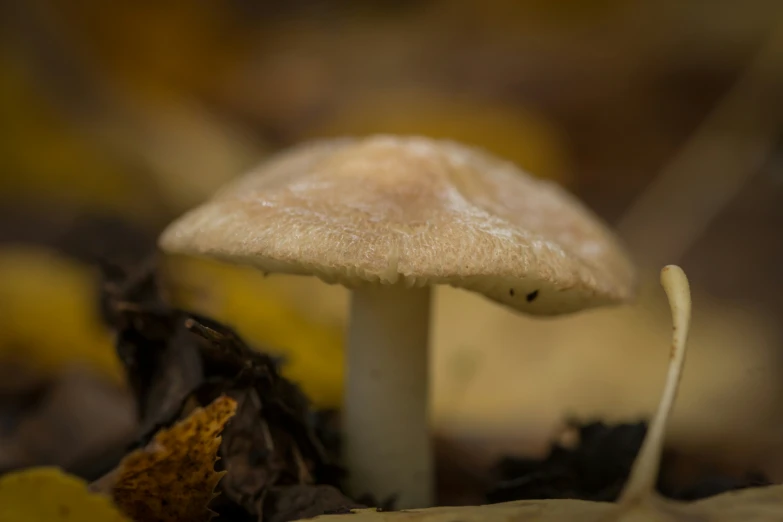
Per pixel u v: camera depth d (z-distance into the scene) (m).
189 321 0.12
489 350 0.18
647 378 0.17
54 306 0.17
